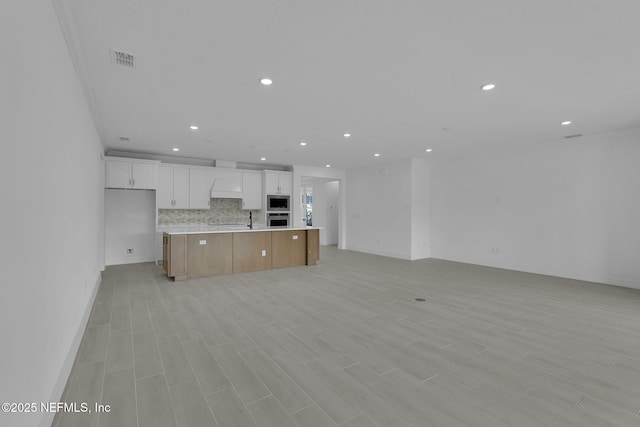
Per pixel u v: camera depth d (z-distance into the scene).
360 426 1.73
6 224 1.18
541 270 5.80
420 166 7.68
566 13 2.00
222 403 1.93
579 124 4.52
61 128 2.12
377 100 3.55
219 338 2.89
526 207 6.01
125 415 1.80
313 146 6.08
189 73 2.87
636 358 2.53
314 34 2.26
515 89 3.23
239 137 5.32
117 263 6.60
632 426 1.73
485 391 2.07
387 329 3.12
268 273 5.84
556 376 2.26
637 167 4.74
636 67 2.73
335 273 5.86
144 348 2.67
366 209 8.83
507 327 3.19
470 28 2.18
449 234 7.43
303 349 2.68
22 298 1.34
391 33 2.24
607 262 5.04
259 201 8.12
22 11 1.36
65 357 2.19
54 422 1.73
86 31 2.19
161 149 6.37
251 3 1.91
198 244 5.45
